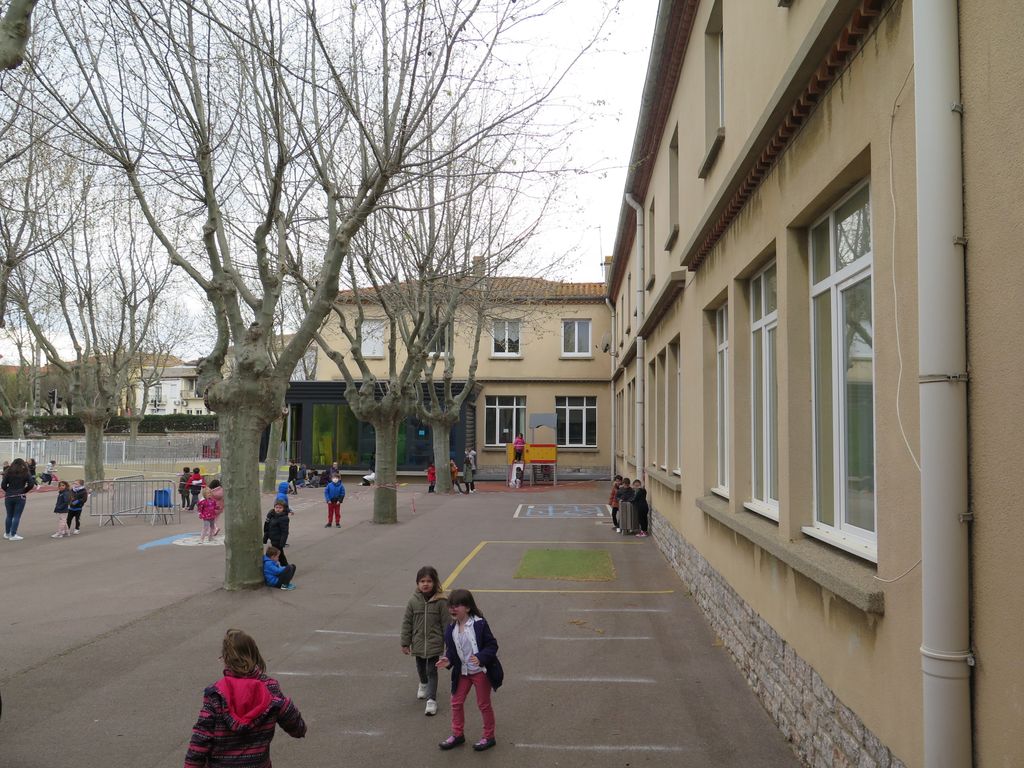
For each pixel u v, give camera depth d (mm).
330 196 11523
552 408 37938
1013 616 2805
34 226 17234
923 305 3215
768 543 5812
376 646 8312
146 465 35531
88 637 8688
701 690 6707
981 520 3020
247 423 11422
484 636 5598
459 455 34594
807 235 5832
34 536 17891
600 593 10828
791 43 5754
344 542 16312
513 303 31859
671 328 13133
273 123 11062
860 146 4309
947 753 3076
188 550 15469
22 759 5379
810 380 5766
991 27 2947
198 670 7453
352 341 19688
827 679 4680
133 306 28344
